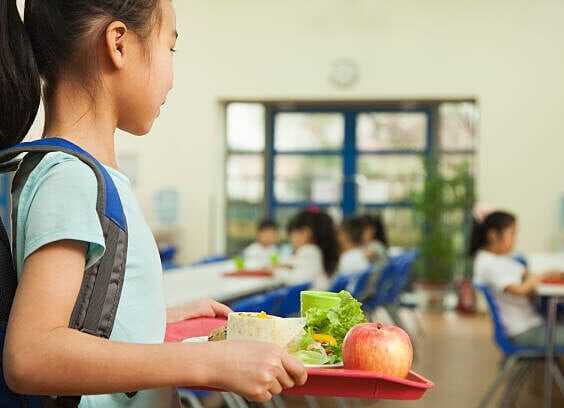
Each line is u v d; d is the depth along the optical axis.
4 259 0.90
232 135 10.45
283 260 6.14
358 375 0.96
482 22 9.53
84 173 0.89
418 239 10.24
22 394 0.87
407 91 9.66
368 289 5.98
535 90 9.45
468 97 9.60
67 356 0.82
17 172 0.92
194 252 9.99
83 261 0.87
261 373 0.84
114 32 0.95
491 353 6.51
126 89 0.97
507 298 4.16
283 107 10.40
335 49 9.77
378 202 10.32
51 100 0.98
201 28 9.95
